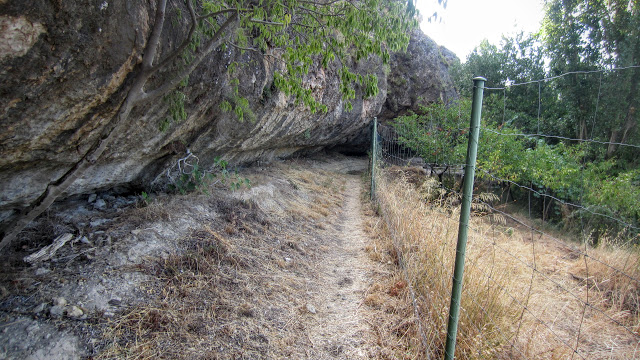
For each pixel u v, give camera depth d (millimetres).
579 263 4371
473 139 1904
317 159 12625
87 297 2350
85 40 1813
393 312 3068
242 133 5324
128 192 4121
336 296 3375
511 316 2551
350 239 5062
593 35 9375
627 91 4445
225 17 3572
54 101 1927
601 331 3035
